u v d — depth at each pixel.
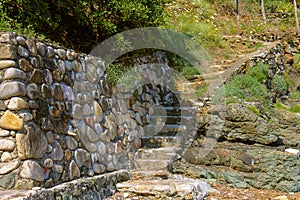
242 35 10.84
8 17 4.84
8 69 3.50
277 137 6.30
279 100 8.70
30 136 3.56
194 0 11.56
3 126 3.49
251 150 6.02
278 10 12.99
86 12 5.87
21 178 3.46
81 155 4.45
